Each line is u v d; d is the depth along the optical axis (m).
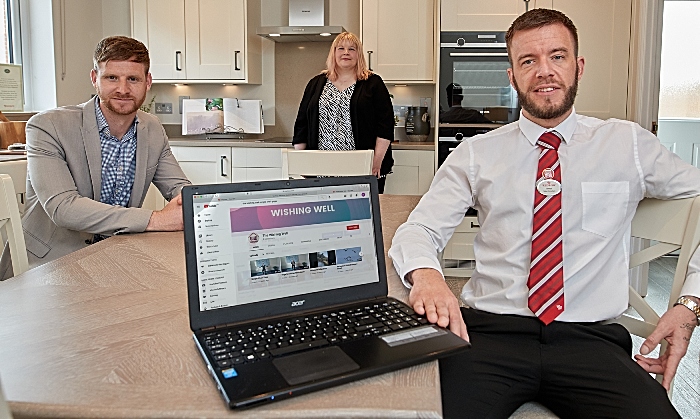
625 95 4.19
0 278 1.74
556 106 1.40
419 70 4.51
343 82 3.96
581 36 4.18
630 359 1.30
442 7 4.22
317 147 4.03
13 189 1.63
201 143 4.59
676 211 1.45
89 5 5.00
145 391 0.73
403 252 1.30
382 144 3.99
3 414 0.48
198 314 0.91
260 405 0.70
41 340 0.90
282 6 5.07
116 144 2.04
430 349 0.84
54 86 4.55
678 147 5.34
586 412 1.23
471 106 4.27
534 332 1.35
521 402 1.29
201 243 0.93
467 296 1.54
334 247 1.04
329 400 0.71
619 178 1.43
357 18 4.95
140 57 1.94
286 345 0.85
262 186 1.00
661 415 1.14
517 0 4.17
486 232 1.51
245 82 4.82
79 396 0.72
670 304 1.43
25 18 4.48
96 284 1.21
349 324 0.93
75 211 1.79
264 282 0.97
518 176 1.46
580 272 1.39
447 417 1.19
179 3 4.82
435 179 1.59
